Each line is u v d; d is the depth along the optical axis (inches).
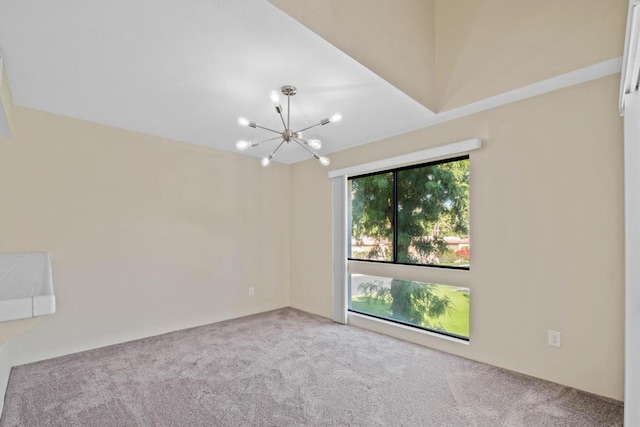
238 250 175.8
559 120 100.0
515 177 108.6
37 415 82.4
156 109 115.6
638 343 71.6
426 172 137.4
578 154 96.3
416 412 84.3
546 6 95.8
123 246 136.0
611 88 91.2
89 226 127.4
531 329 104.3
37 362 114.1
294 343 134.1
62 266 120.8
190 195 157.6
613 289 89.7
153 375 104.7
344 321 161.8
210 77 92.0
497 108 113.2
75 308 123.5
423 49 114.2
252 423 79.7
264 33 72.5
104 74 89.8
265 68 87.5
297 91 101.1
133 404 87.7
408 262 142.2
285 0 66.4
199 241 160.4
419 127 134.0
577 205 96.2
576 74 91.4
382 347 129.6
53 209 119.3
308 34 73.4
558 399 89.9
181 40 74.2
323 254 178.7
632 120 73.4
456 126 123.9
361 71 90.0
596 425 78.4
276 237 193.9
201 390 95.3
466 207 124.4
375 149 152.9
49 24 67.3
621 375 88.1
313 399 90.7
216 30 71.0
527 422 79.8
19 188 112.7
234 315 173.0
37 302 41.3
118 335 133.7
